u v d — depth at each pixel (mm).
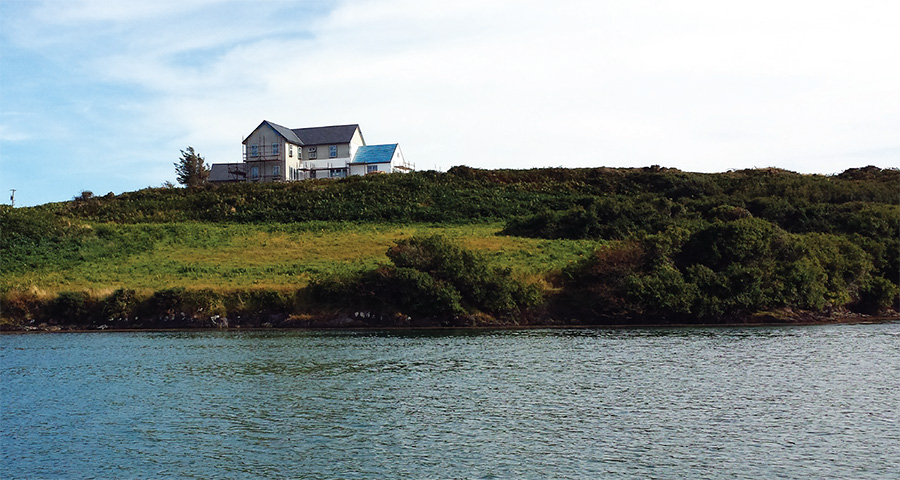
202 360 41125
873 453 23859
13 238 80062
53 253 76938
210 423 27984
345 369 38062
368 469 22672
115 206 105938
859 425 26984
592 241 80562
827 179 114688
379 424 27547
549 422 27594
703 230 65875
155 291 59500
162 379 35844
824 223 83312
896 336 49500
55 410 30062
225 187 114438
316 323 57844
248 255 77062
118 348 46000
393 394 32250
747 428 26703
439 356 41938
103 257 76938
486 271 61031
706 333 52250
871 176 118000
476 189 113188
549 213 87375
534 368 38000
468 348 45031
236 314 58562
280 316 58438
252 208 102938
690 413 28719
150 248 81188
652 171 123375
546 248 76625
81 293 59312
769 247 64750
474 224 95312
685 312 59375
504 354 42531
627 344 46469
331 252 77500
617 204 88625
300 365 39281
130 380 35656
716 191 106250
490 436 25922
